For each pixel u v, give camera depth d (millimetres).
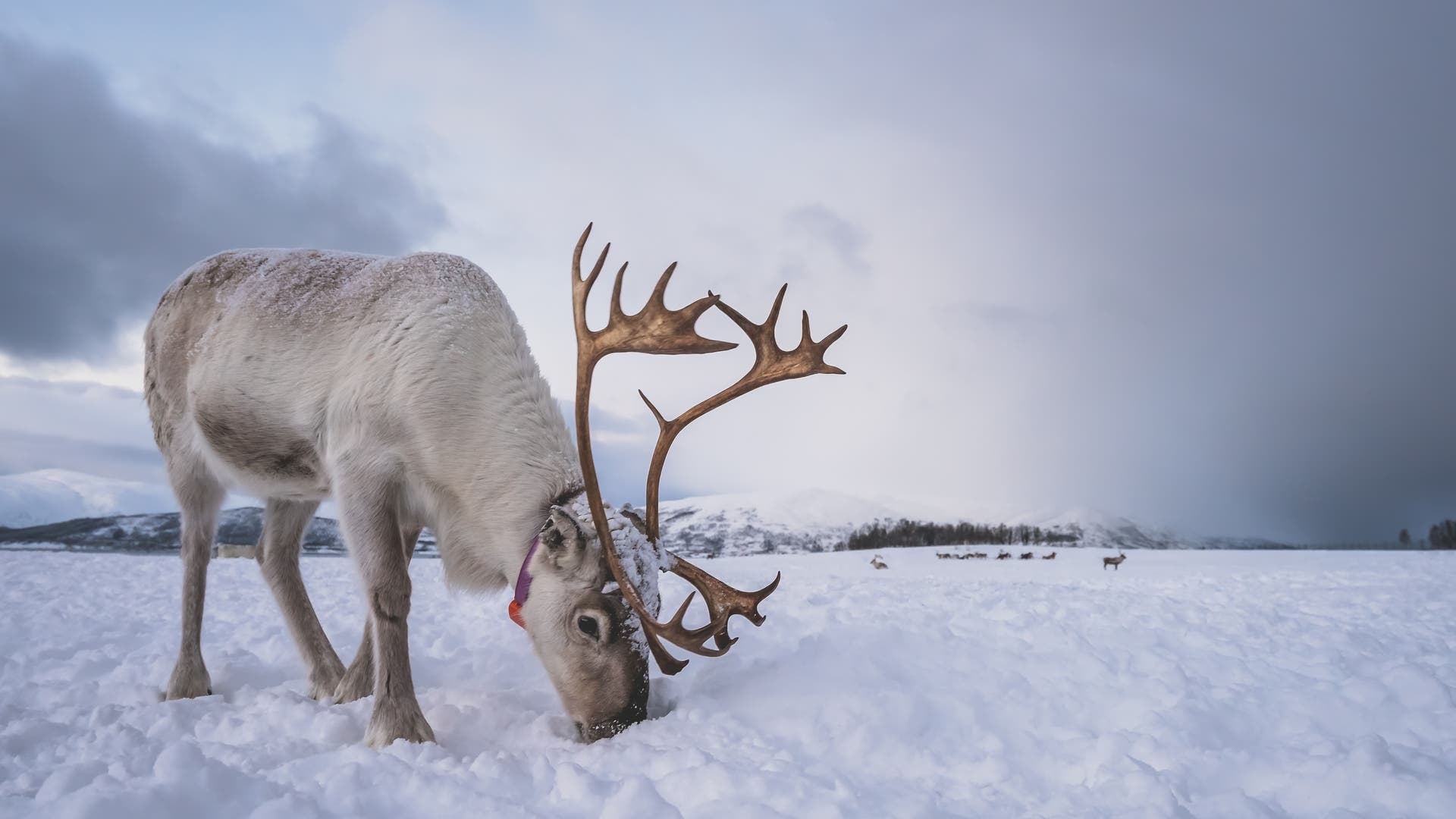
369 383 4141
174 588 10469
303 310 4512
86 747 3363
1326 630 5832
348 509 4086
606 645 3787
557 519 3719
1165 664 4578
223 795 2662
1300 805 2828
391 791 2855
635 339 3811
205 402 4688
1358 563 22219
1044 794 2973
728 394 3986
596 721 3801
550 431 4234
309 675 4984
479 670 5316
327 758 3154
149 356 5164
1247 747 3449
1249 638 5398
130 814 2434
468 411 4102
